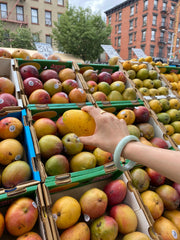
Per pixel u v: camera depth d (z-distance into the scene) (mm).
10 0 18422
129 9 30250
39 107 1923
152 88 3217
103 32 15672
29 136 1646
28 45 15945
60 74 2584
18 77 2213
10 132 1639
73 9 15672
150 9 27688
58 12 20594
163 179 1900
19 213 1185
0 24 15883
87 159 1618
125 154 769
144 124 2420
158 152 694
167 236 1512
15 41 15312
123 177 1719
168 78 3746
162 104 2842
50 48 4875
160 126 2469
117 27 32938
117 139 795
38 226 1333
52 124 1808
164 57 30562
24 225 1178
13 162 1468
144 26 28562
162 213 1804
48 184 1370
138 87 3088
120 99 2664
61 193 1564
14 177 1379
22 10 19047
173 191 1810
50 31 20500
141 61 3918
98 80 2832
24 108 1932
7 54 2809
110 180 1825
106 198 1470
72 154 1729
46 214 1247
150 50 29172
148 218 1478
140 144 763
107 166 1628
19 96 2057
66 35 15172
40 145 1609
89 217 1406
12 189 1259
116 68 3295
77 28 15023
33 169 1445
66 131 1854
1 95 1920
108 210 1635
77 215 1341
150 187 1945
